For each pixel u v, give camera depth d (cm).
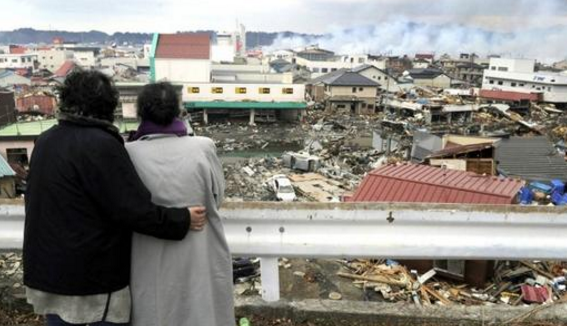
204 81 5244
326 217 285
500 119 5050
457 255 287
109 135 186
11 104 3139
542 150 2489
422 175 942
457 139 2772
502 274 620
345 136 4241
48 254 184
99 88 185
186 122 244
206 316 206
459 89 6931
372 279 520
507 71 7019
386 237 287
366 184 931
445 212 283
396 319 300
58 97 190
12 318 302
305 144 4047
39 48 9762
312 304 307
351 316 302
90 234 183
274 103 4906
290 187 2511
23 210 284
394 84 6525
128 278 202
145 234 189
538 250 287
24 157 2544
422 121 4812
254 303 304
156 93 199
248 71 6888
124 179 181
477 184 860
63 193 180
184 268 200
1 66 8569
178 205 196
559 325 296
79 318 190
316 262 532
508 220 284
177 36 5400
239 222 286
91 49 10219
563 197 1919
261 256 291
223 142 4119
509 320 299
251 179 2866
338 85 5516
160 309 202
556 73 6525
